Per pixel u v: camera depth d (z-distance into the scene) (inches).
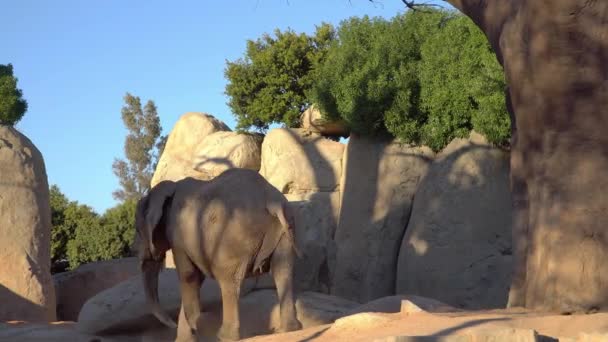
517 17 425.4
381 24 946.7
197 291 420.2
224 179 406.9
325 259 866.8
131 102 2331.4
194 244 401.7
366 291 856.9
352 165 919.7
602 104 394.0
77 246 1437.0
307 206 948.0
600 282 382.6
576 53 395.5
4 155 691.4
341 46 955.3
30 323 606.2
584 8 390.6
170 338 535.8
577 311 381.4
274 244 394.0
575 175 397.1
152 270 453.7
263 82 1198.9
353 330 342.3
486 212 754.2
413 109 872.9
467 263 746.8
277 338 355.6
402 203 866.1
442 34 865.5
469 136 812.6
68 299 857.5
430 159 874.1
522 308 414.6
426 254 776.9
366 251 871.7
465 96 813.2
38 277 674.2
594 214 389.7
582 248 388.5
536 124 416.5
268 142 1051.9
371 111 885.8
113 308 533.6
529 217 425.1
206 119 1187.9
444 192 783.1
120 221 1445.6
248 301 519.2
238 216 392.2
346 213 905.5
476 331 233.0
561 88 400.5
